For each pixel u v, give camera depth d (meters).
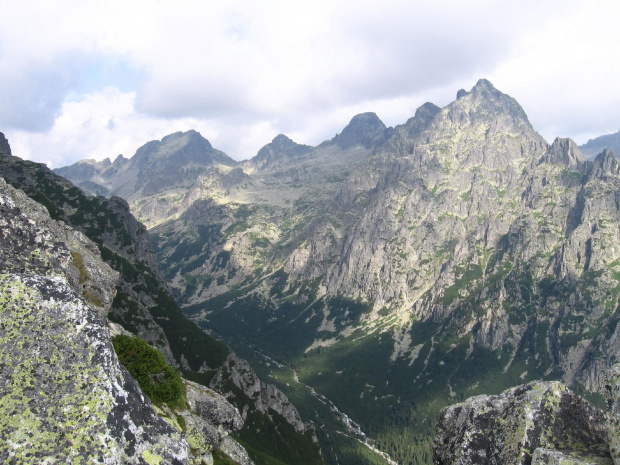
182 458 22.33
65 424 19.11
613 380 22.27
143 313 184.50
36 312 21.34
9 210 30.81
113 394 20.98
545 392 26.00
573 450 22.83
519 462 23.39
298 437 197.75
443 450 28.59
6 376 19.45
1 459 17.44
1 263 28.52
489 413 27.20
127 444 20.44
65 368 20.47
